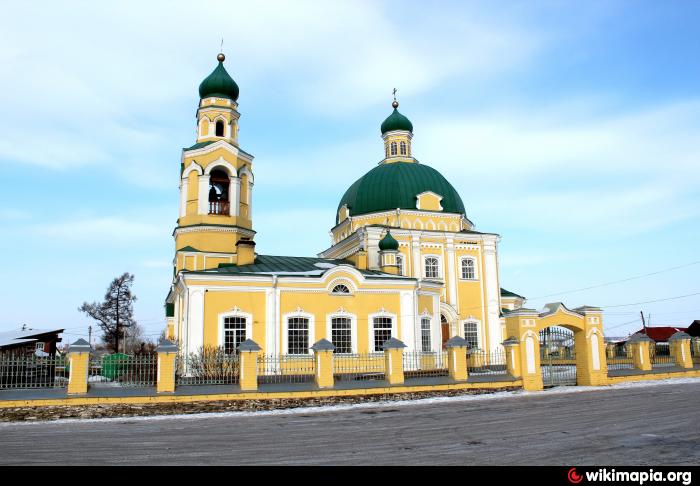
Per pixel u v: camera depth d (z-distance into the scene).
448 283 45.25
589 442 13.55
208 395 21.64
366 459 12.09
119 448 13.73
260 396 22.36
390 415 19.61
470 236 46.72
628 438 13.97
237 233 38.81
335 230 51.78
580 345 29.89
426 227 46.78
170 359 22.08
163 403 21.03
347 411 21.09
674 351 33.78
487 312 45.81
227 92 41.22
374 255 43.44
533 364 27.84
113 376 26.33
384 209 46.81
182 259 37.00
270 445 13.95
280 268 36.00
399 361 25.55
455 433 15.36
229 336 32.28
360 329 34.75
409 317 35.97
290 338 33.31
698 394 23.59
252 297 33.03
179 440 14.86
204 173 38.66
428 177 48.75
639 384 29.22
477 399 24.44
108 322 66.31
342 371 33.25
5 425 18.25
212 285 32.38
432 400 24.09
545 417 18.14
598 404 21.25
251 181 41.03
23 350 36.44
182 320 33.25
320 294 34.25
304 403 22.91
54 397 20.14
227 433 16.02
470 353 35.75
